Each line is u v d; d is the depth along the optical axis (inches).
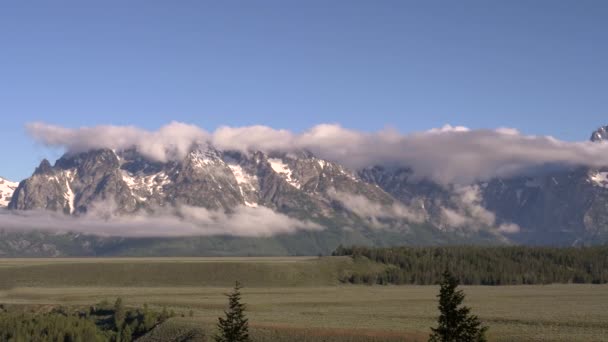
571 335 7805.1
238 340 6496.1
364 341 7829.7
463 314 5378.9
